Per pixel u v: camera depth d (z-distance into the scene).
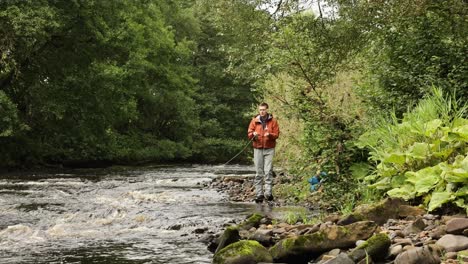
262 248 5.26
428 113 7.84
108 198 11.84
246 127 48.50
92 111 27.78
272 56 10.77
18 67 24.23
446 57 10.45
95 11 25.64
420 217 5.84
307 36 11.98
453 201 6.05
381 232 5.34
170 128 42.94
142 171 25.97
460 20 11.02
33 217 8.82
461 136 6.89
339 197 8.68
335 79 11.91
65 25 24.47
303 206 10.09
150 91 38.41
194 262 5.58
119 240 6.87
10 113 23.50
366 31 12.92
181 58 41.44
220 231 7.29
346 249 5.11
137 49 31.72
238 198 11.66
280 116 13.46
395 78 10.66
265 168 11.30
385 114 9.88
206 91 48.12
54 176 21.03
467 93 9.91
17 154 26.77
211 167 31.66
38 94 25.94
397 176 7.30
